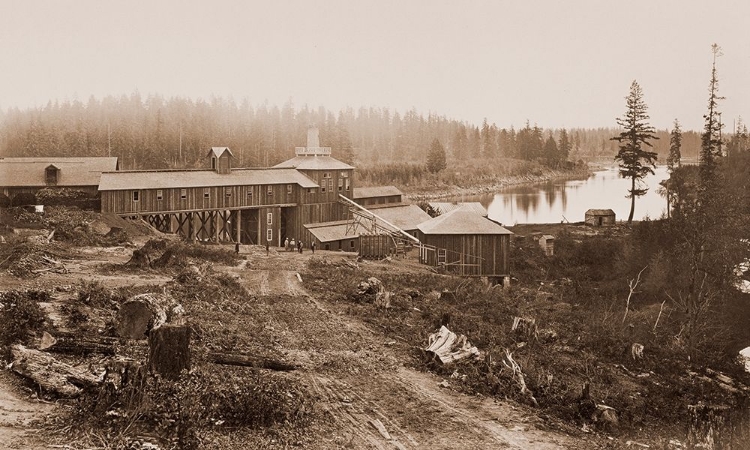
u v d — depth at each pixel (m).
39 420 16.25
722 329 48.97
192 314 30.14
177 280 38.53
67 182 76.69
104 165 81.44
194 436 16.58
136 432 16.19
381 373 25.77
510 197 191.12
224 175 84.19
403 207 101.00
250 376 22.28
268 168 90.50
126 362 19.61
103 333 23.47
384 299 38.94
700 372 38.44
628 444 22.47
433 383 25.17
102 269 42.12
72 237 54.97
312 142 97.62
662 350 41.44
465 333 34.41
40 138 195.12
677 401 30.55
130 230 67.38
